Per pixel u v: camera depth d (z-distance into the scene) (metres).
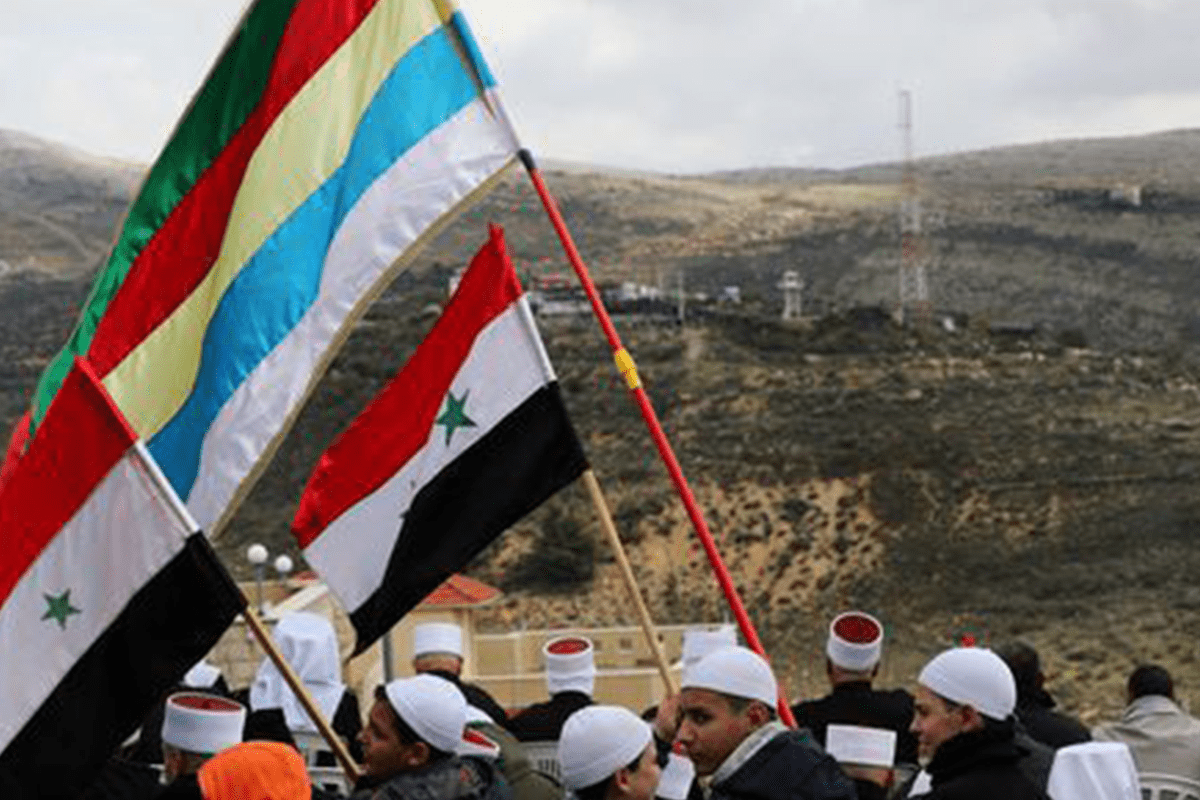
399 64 12.82
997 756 8.52
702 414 172.25
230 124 12.84
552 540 147.88
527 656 45.72
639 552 149.12
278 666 10.14
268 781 7.23
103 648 9.96
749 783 7.89
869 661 11.09
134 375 12.59
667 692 11.34
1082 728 11.38
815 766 7.93
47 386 12.74
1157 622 126.25
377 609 11.73
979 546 147.00
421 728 8.46
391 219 12.62
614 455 165.75
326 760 12.59
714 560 11.76
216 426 12.36
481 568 147.62
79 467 9.91
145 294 12.73
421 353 11.74
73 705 9.91
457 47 12.84
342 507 11.79
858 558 147.75
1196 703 106.44
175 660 9.94
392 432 11.75
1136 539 142.50
